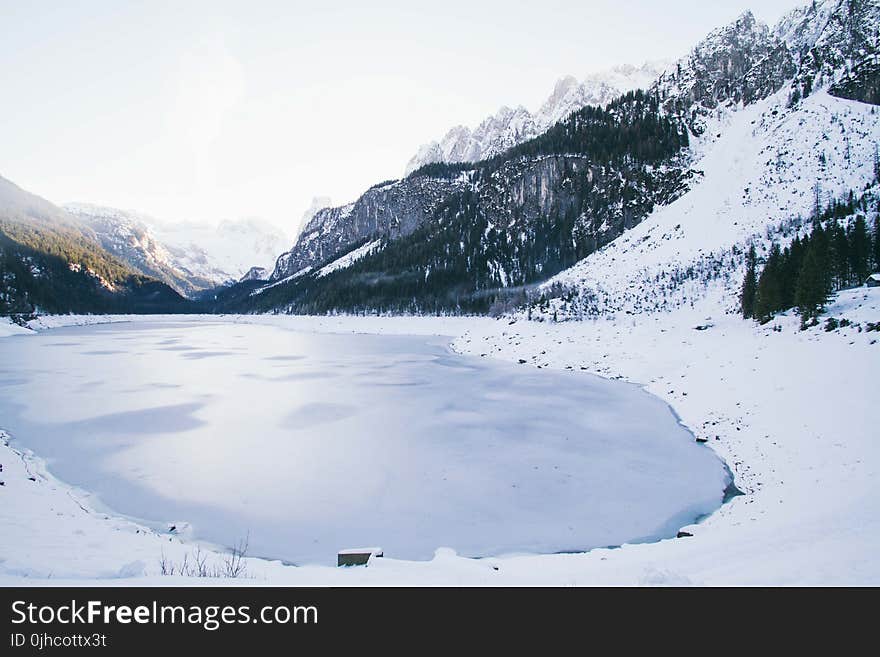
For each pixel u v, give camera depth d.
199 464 20.64
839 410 21.66
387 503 17.12
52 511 14.62
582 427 26.16
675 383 34.53
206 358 56.47
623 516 16.28
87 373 44.59
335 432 25.17
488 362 51.66
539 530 15.31
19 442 23.44
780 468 18.91
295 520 15.84
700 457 21.73
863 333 30.02
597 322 57.03
